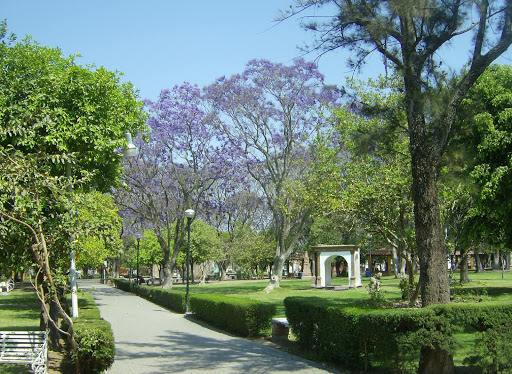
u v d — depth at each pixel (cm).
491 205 1889
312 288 3788
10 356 924
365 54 1034
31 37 1503
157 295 2783
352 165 1706
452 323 808
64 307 1370
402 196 1555
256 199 5225
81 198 945
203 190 3519
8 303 2650
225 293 3372
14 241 894
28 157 909
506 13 914
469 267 7150
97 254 2286
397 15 930
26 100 1318
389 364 877
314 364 1041
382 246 4438
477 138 1900
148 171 3347
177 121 3281
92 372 880
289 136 3422
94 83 1373
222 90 3381
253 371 978
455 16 932
